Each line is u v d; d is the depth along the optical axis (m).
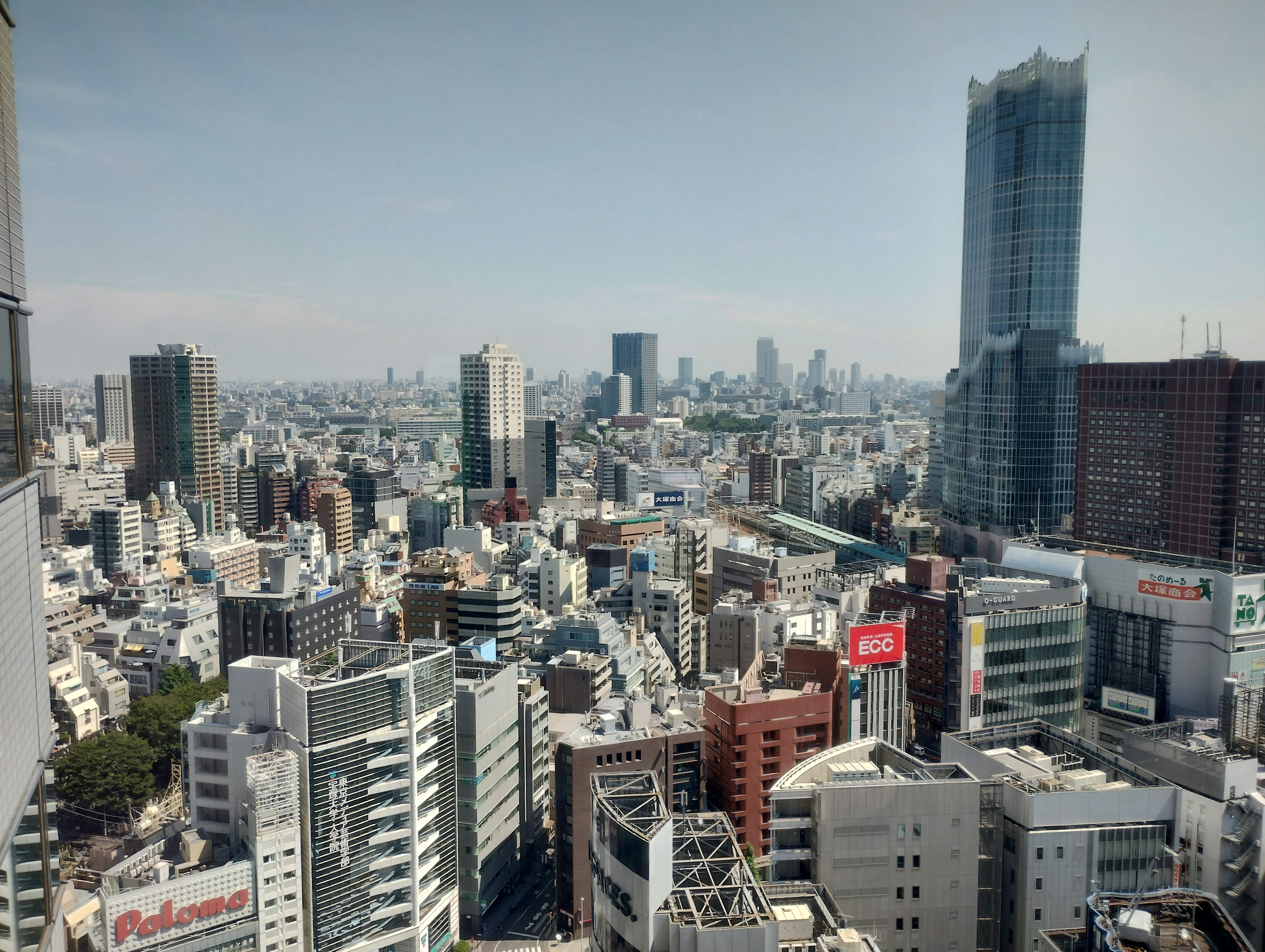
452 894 162.50
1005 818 135.12
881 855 127.25
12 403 52.88
